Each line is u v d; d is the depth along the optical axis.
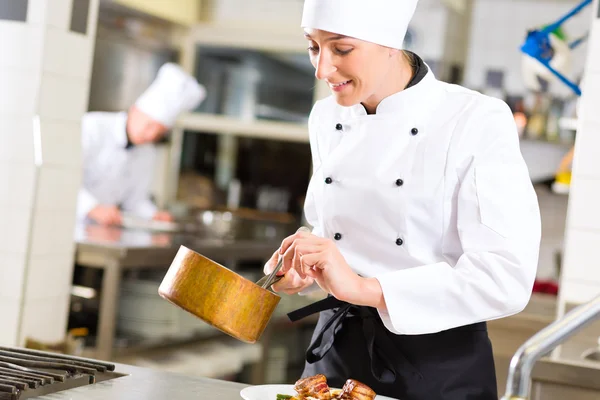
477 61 6.25
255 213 6.73
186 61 6.70
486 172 1.71
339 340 1.89
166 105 5.21
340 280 1.63
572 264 3.02
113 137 5.33
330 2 1.63
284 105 6.59
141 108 5.25
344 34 1.63
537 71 4.16
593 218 2.99
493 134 1.75
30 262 3.30
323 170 1.92
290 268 1.72
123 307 3.94
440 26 6.00
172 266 1.59
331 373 1.88
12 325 3.30
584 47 5.88
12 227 3.30
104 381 1.62
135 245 3.78
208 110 6.73
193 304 1.55
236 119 6.68
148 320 3.92
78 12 3.44
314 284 2.02
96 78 5.84
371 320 1.83
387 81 1.83
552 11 6.09
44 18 3.27
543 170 6.07
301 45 6.48
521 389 1.24
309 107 6.54
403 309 1.65
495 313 1.66
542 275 5.98
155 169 6.73
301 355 5.52
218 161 6.90
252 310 1.57
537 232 1.70
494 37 6.21
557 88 5.88
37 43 3.28
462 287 1.65
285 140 6.83
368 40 1.65
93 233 4.16
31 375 1.52
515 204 1.69
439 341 1.79
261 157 6.89
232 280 1.55
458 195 1.75
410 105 1.83
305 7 1.70
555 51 3.62
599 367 2.19
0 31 3.30
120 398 1.49
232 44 6.62
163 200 6.75
